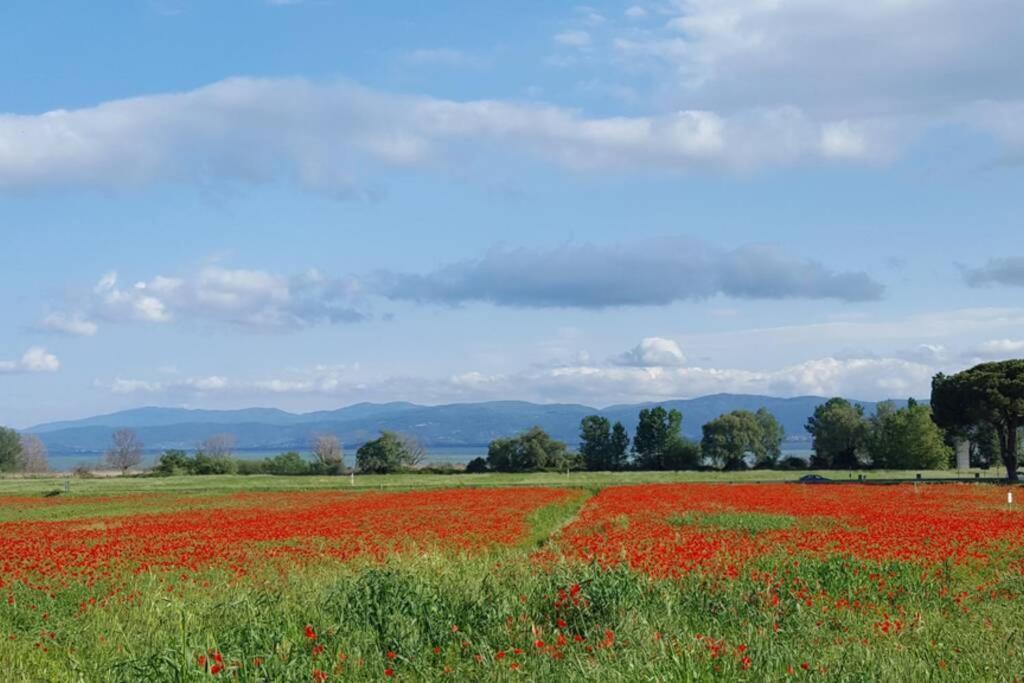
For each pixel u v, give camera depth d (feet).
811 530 96.02
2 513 176.76
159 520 140.56
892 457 386.93
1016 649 37.17
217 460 396.16
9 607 54.54
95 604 54.13
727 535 92.99
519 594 45.75
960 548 70.64
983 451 398.83
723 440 442.09
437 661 38.29
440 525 115.24
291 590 52.01
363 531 108.06
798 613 46.60
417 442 438.81
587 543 79.66
